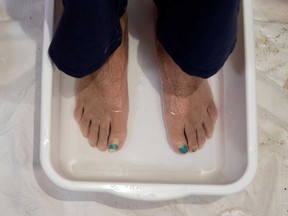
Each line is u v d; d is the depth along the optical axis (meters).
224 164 0.61
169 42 0.47
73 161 0.61
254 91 0.55
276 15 0.71
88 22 0.40
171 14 0.44
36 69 0.66
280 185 0.64
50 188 0.63
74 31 0.42
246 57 0.55
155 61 0.65
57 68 0.54
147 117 0.64
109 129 0.61
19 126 0.64
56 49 0.46
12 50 0.67
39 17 0.68
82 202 0.63
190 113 0.61
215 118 0.63
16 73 0.66
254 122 0.54
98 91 0.59
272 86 0.68
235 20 0.43
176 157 0.63
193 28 0.42
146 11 0.67
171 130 0.61
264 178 0.65
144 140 0.63
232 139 0.59
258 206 0.64
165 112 0.62
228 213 0.63
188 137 0.61
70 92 0.63
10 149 0.64
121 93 0.59
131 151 0.62
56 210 0.62
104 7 0.40
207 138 0.62
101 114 0.60
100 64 0.49
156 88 0.65
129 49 0.65
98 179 0.59
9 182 0.63
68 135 0.62
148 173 0.61
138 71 0.65
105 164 0.62
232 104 0.60
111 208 0.63
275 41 0.69
